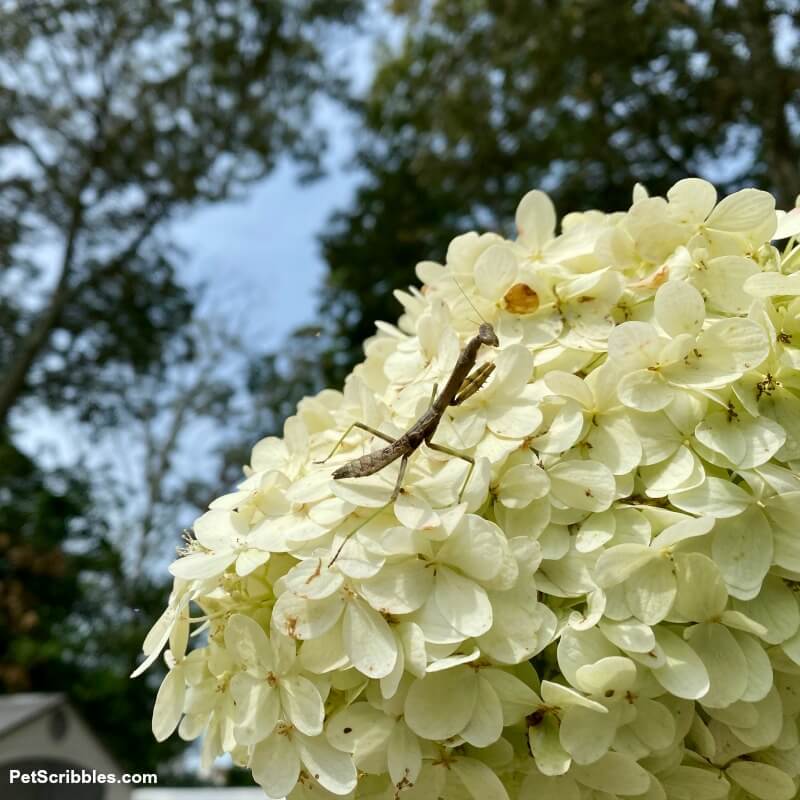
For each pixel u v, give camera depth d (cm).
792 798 16
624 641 16
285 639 17
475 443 18
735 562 16
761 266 20
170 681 19
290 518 19
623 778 16
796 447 18
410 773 16
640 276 21
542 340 20
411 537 17
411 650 16
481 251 23
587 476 17
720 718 16
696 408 18
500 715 16
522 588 17
